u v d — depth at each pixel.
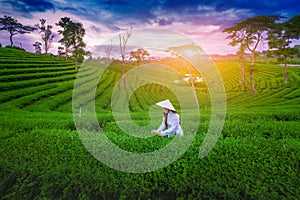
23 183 3.95
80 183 3.77
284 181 3.63
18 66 37.66
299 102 23.34
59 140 5.65
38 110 16.41
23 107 17.59
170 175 3.87
